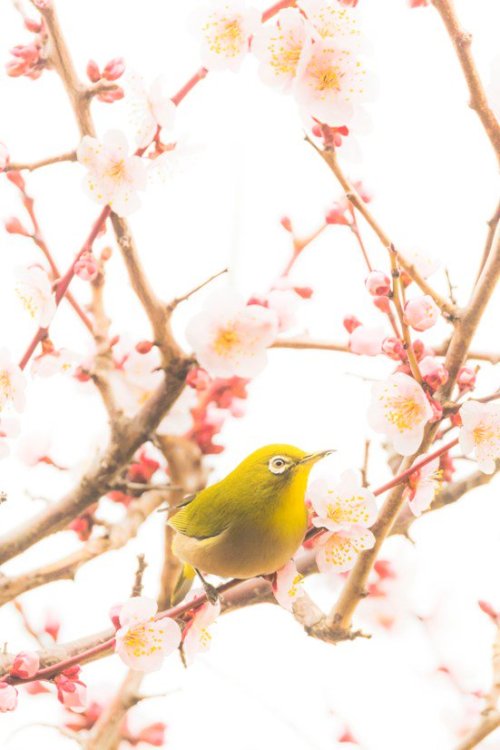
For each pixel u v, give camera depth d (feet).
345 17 13.66
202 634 13.73
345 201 13.91
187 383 13.89
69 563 14.01
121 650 13.67
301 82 13.66
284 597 13.78
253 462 13.78
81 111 13.76
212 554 13.76
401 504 13.74
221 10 13.71
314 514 13.76
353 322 13.89
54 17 13.75
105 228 13.82
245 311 13.83
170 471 14.12
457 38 13.69
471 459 13.93
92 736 14.03
